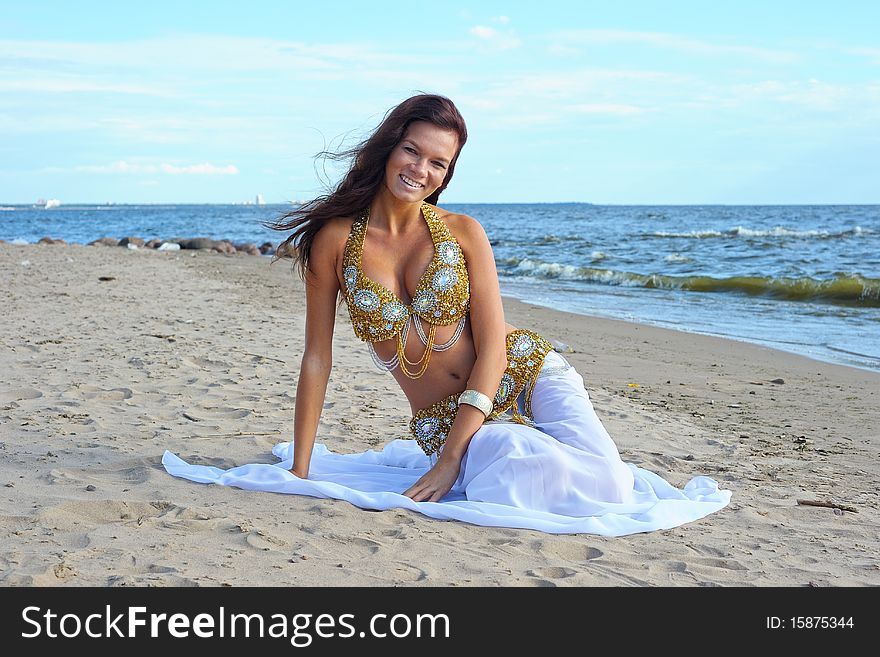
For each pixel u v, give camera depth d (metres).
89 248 27.61
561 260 25.61
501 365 4.08
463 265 4.03
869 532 3.90
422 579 3.09
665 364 9.05
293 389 6.54
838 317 13.55
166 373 6.95
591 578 3.19
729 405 7.09
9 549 3.17
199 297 13.53
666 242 34.09
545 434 4.02
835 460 5.37
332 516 3.68
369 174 4.01
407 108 3.90
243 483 4.04
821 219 63.88
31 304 11.45
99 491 3.91
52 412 5.48
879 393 7.68
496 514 3.73
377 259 4.04
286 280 17.88
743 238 36.38
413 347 4.06
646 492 4.24
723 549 3.59
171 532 3.42
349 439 5.31
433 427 4.17
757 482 4.77
